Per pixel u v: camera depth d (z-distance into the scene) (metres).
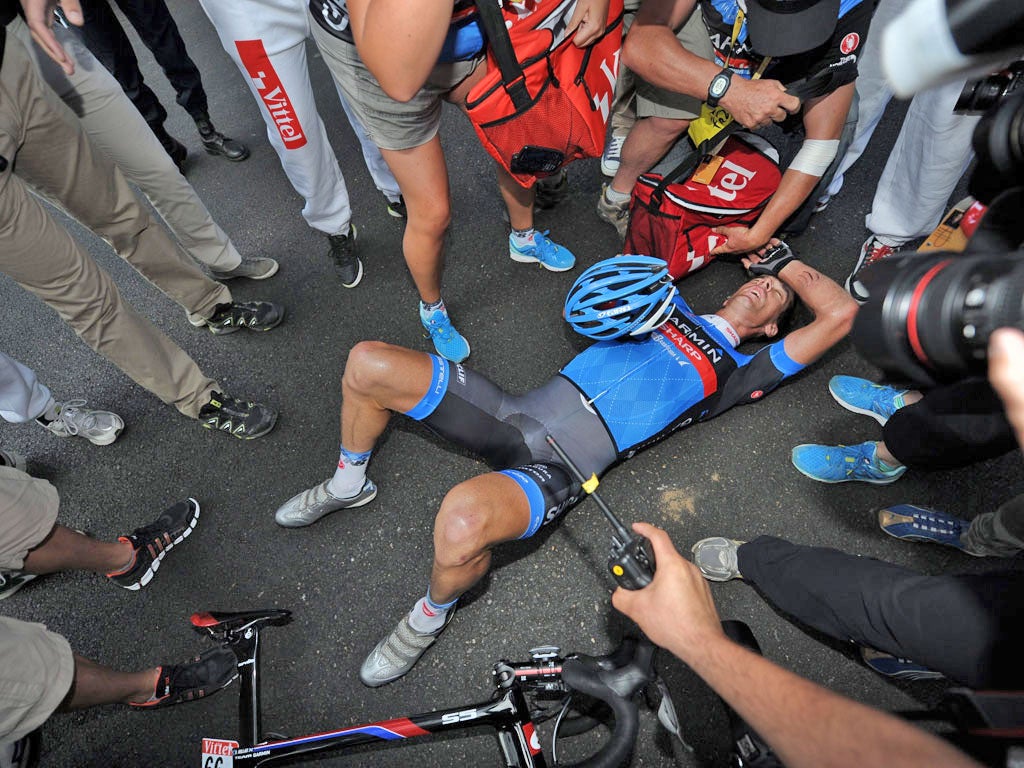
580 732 1.75
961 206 2.29
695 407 2.18
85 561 2.03
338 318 2.93
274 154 3.66
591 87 1.86
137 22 3.01
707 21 2.28
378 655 2.05
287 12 2.03
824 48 2.02
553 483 1.89
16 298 3.17
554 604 2.18
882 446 2.15
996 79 1.39
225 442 2.62
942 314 0.89
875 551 2.18
